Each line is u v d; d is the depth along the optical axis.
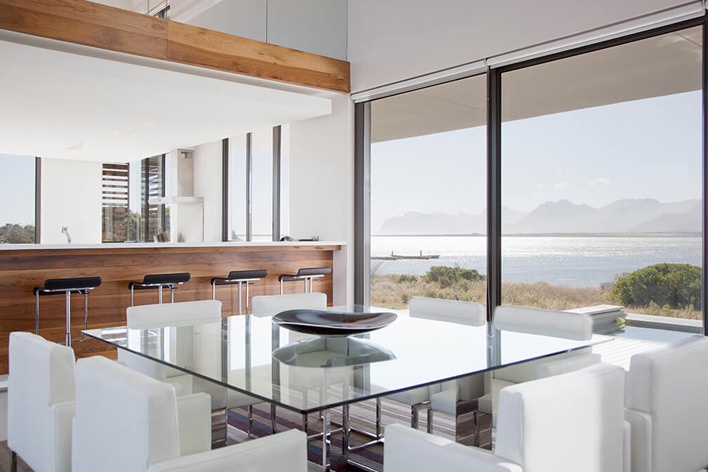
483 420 2.49
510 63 4.83
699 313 3.80
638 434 2.21
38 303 4.48
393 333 2.89
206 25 5.06
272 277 5.91
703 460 2.51
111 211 10.14
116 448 1.71
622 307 4.17
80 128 6.39
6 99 5.04
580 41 4.31
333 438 2.79
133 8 4.64
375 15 5.87
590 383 1.78
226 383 1.93
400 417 3.73
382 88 5.80
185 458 1.53
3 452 3.11
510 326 3.14
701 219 3.79
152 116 5.79
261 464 1.63
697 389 2.44
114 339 2.70
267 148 7.83
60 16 4.27
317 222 6.52
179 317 3.41
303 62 5.73
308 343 2.61
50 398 2.21
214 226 8.77
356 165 6.17
